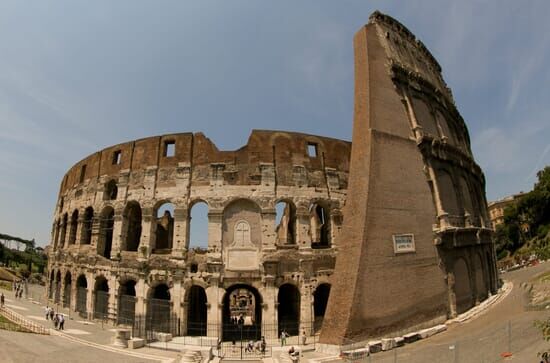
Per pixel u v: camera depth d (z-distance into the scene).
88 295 48.00
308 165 45.84
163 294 51.31
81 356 30.89
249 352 34.94
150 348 35.66
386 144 38.75
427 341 31.64
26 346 31.44
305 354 31.91
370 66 41.22
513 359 21.95
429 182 41.97
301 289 41.72
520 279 62.56
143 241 44.16
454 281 40.66
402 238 36.72
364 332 31.73
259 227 43.19
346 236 35.38
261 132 45.94
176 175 45.00
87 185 53.53
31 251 152.62
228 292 44.72
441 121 51.78
